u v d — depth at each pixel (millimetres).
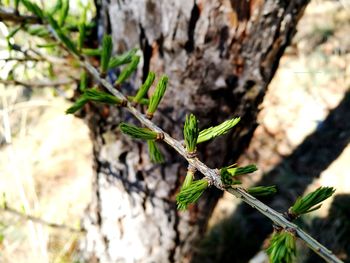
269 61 240
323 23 703
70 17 271
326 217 475
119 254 359
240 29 219
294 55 688
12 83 260
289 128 606
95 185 349
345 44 679
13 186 523
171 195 314
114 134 291
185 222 337
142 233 338
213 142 274
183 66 238
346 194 496
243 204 531
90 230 379
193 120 97
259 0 208
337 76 652
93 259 389
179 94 252
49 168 575
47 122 632
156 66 244
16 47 235
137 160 298
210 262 461
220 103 256
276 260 83
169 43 232
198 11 215
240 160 582
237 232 495
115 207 335
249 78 244
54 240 449
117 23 241
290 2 216
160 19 226
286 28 229
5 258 431
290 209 90
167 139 109
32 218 334
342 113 605
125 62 185
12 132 576
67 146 616
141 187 312
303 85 652
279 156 577
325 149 570
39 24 217
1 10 209
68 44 186
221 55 230
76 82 282
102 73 171
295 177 543
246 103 260
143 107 254
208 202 335
